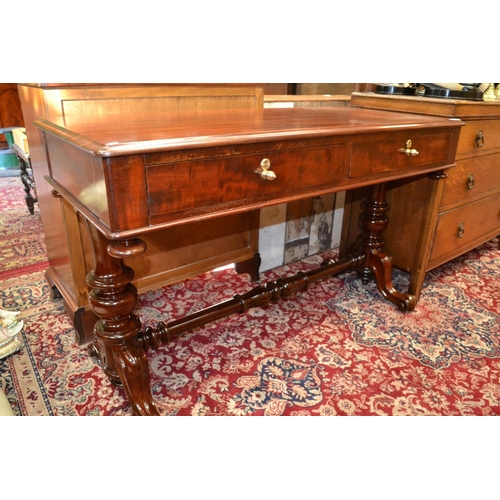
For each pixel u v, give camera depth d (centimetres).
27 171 284
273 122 105
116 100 122
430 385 129
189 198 79
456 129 133
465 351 145
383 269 173
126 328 110
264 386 128
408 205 168
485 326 160
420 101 152
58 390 124
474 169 169
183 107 137
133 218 74
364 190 183
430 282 194
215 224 168
